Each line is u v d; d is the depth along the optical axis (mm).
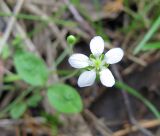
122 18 114
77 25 110
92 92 104
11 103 101
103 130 101
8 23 105
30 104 97
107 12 114
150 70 105
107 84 68
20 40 105
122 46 110
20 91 102
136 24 110
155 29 98
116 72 103
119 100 103
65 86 91
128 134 100
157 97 103
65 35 109
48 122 99
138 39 109
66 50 105
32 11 110
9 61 104
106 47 107
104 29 112
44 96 101
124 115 102
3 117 99
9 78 99
